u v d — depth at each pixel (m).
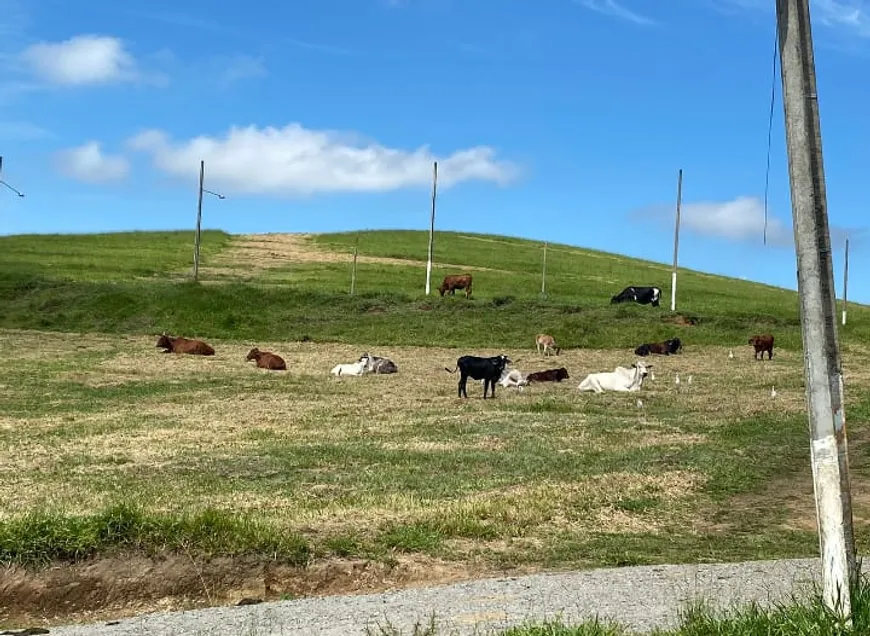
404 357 40.06
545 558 11.75
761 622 7.22
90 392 28.72
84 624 9.17
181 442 20.34
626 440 21.22
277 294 53.91
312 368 36.25
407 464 17.97
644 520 14.09
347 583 10.73
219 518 11.29
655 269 91.56
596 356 41.41
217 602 10.34
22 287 54.78
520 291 64.12
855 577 7.18
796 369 37.16
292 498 14.62
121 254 78.19
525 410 26.09
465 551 11.88
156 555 10.65
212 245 90.44
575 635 7.23
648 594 9.34
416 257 86.19
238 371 34.59
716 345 44.94
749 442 21.42
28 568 10.28
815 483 7.12
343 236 105.81
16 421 23.22
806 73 6.89
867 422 24.75
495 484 16.08
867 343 46.12
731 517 14.56
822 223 6.95
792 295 79.00
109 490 15.23
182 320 48.62
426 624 8.35
